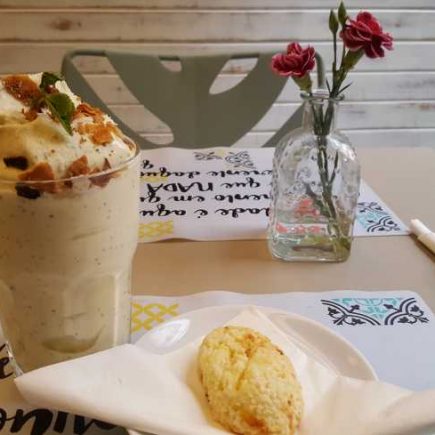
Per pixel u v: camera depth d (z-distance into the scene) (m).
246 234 0.66
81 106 0.45
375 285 0.58
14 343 0.46
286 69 0.57
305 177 0.61
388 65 1.53
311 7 1.42
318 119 0.60
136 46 1.40
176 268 0.60
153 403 0.41
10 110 0.43
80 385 0.41
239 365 0.42
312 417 0.41
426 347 0.51
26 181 0.40
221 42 1.43
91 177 0.41
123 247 0.45
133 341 0.51
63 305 0.45
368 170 0.82
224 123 1.03
